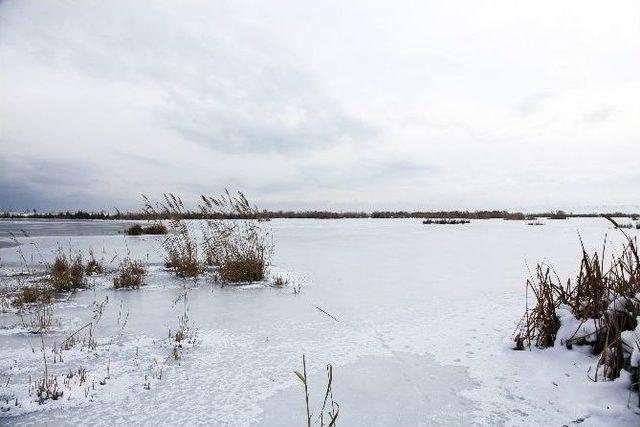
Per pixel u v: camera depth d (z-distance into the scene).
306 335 5.00
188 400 3.33
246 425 2.93
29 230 29.11
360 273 9.66
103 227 33.59
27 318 5.95
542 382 3.47
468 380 3.61
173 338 4.90
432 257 12.54
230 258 9.39
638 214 57.94
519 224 34.16
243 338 4.91
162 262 12.12
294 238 20.23
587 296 4.15
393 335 4.92
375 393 3.40
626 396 3.01
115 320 5.81
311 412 3.10
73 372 3.93
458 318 5.60
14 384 3.65
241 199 9.62
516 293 7.20
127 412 3.14
